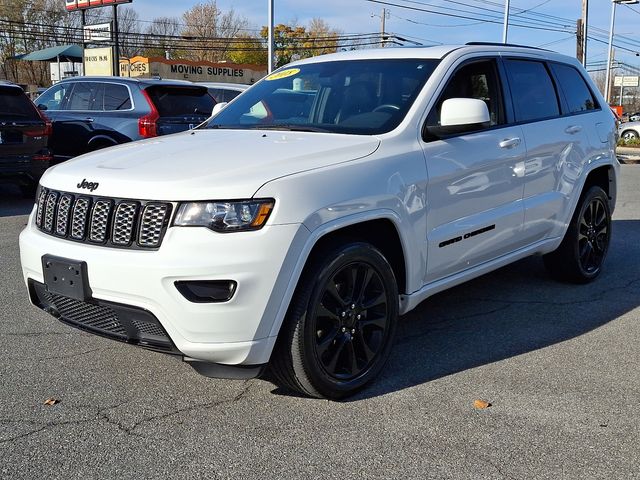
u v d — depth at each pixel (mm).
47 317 4996
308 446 3145
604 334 4703
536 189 5055
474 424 3363
